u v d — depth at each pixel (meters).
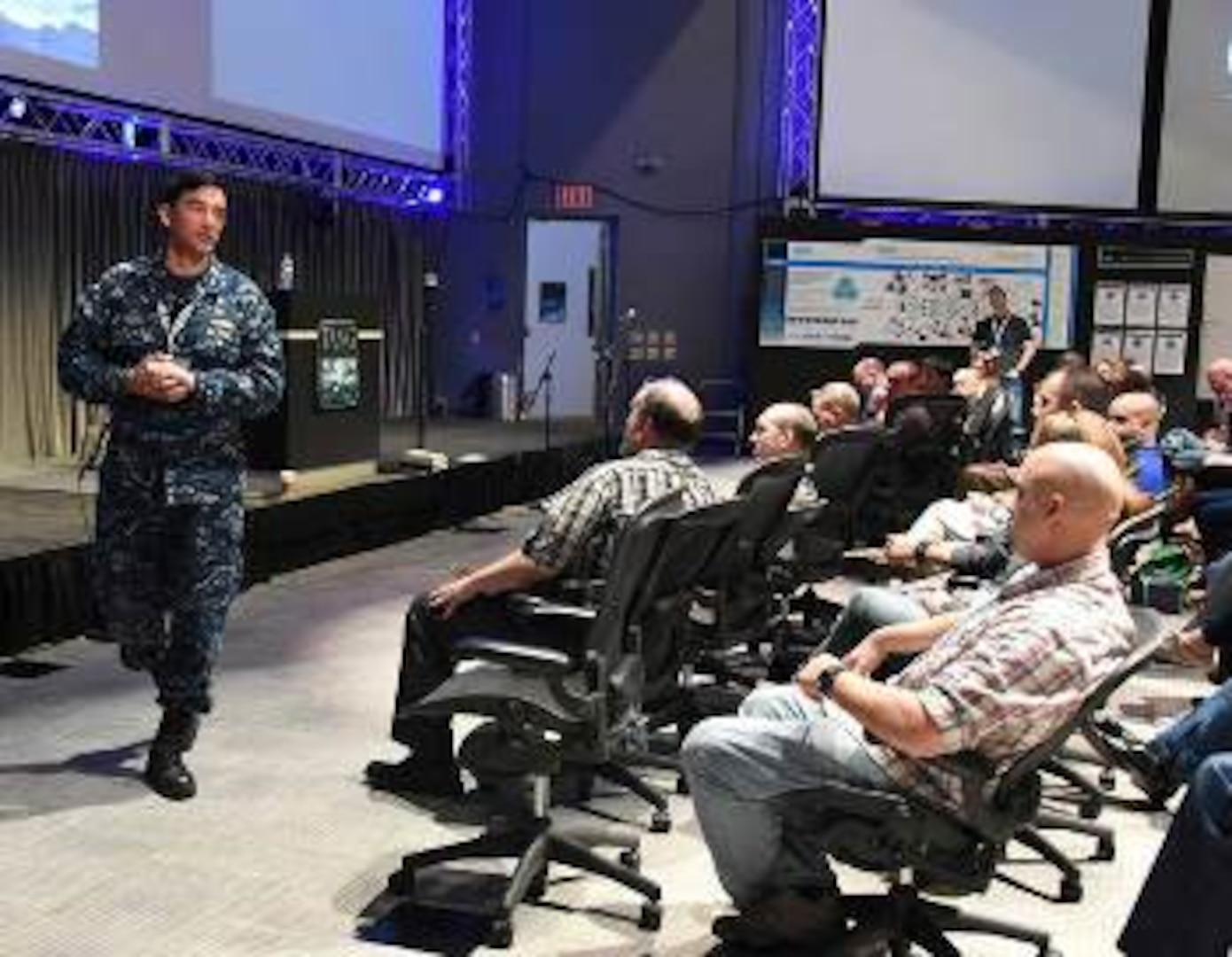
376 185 11.38
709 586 4.05
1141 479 5.22
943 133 11.97
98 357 3.66
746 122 12.48
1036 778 2.60
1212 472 4.87
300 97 9.84
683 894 3.20
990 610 2.56
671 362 12.77
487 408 12.62
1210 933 2.44
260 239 10.20
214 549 3.70
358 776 3.90
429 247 12.53
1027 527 2.51
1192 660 3.71
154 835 3.43
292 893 3.13
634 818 3.68
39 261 8.25
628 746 3.92
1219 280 11.55
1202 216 12.03
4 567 4.96
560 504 3.40
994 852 2.59
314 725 4.38
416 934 2.95
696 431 3.52
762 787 2.63
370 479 7.65
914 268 11.41
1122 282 11.42
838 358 11.49
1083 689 2.41
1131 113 11.95
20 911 2.99
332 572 6.98
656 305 12.73
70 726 4.26
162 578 3.72
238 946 2.87
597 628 2.87
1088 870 3.45
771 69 12.38
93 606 5.37
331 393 7.38
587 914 3.07
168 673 3.73
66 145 8.02
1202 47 11.86
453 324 12.81
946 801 2.53
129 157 8.51
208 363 3.66
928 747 2.41
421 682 3.71
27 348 8.23
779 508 4.13
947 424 6.24
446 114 12.25
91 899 3.06
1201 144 11.98
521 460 9.41
